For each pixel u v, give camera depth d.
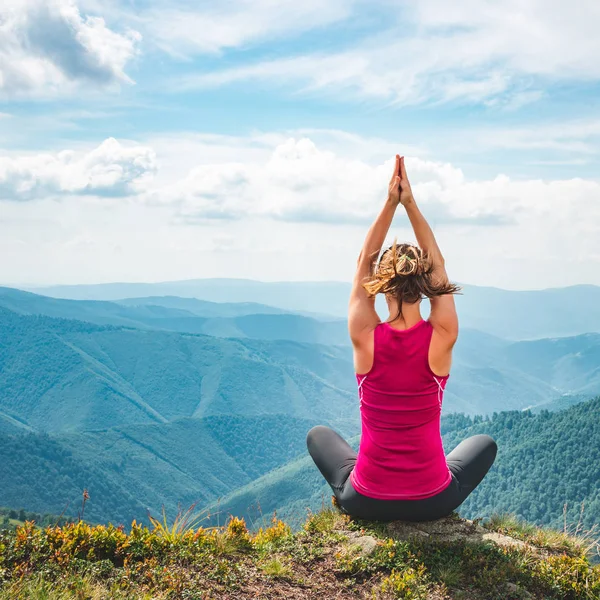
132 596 2.60
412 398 2.81
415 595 2.75
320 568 2.92
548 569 2.98
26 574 2.68
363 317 2.82
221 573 2.81
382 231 2.88
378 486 2.92
